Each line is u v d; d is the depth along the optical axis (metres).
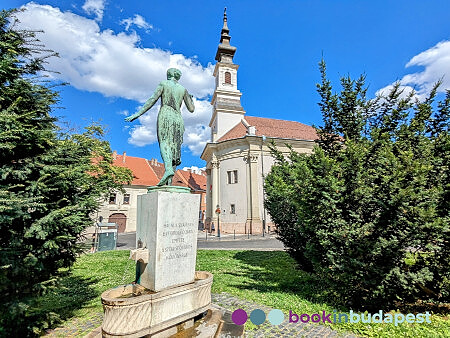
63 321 5.25
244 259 12.45
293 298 6.34
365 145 5.87
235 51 37.09
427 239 4.86
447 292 5.12
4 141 4.04
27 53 4.67
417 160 5.00
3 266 3.72
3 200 3.67
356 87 7.04
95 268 10.84
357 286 5.38
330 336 4.45
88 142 5.73
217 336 4.00
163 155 5.30
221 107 34.97
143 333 3.62
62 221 4.48
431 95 6.38
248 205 28.14
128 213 37.84
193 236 4.88
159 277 4.27
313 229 5.66
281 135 31.06
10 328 4.12
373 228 5.08
